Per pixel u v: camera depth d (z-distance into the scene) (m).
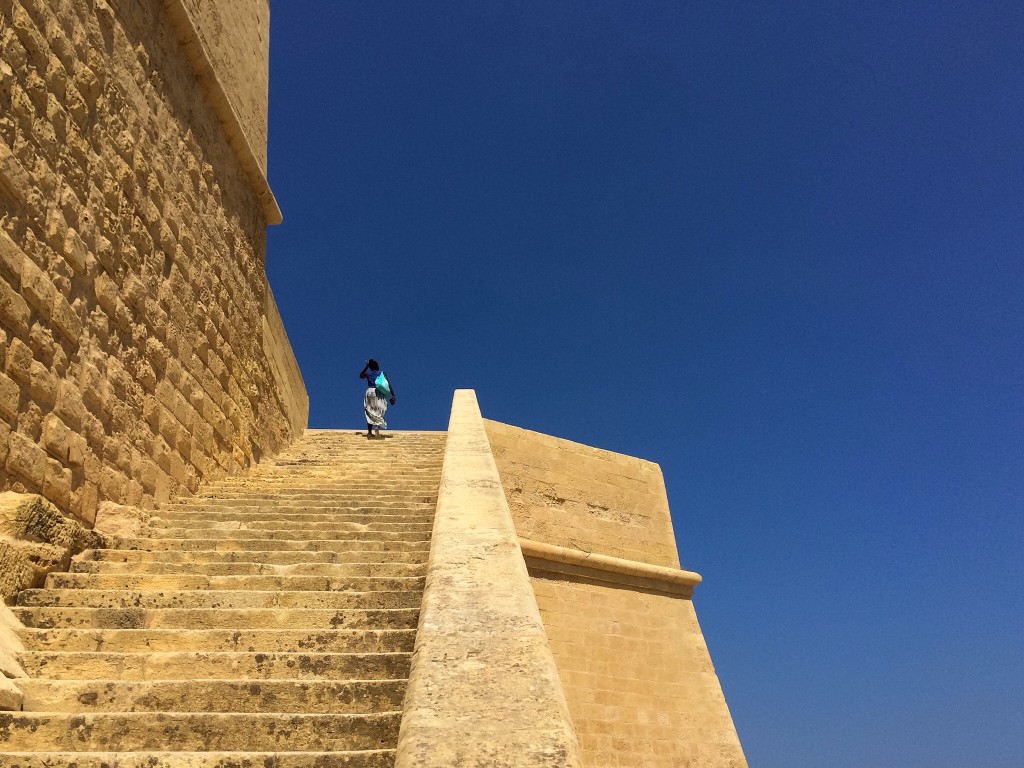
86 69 6.68
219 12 10.16
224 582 5.38
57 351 6.01
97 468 6.51
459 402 11.57
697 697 13.16
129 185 7.39
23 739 3.50
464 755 2.37
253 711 3.82
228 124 10.10
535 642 3.18
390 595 5.06
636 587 13.70
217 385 9.48
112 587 5.32
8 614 4.61
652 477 15.19
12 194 5.53
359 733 3.56
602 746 11.73
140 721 3.57
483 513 5.20
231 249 10.29
